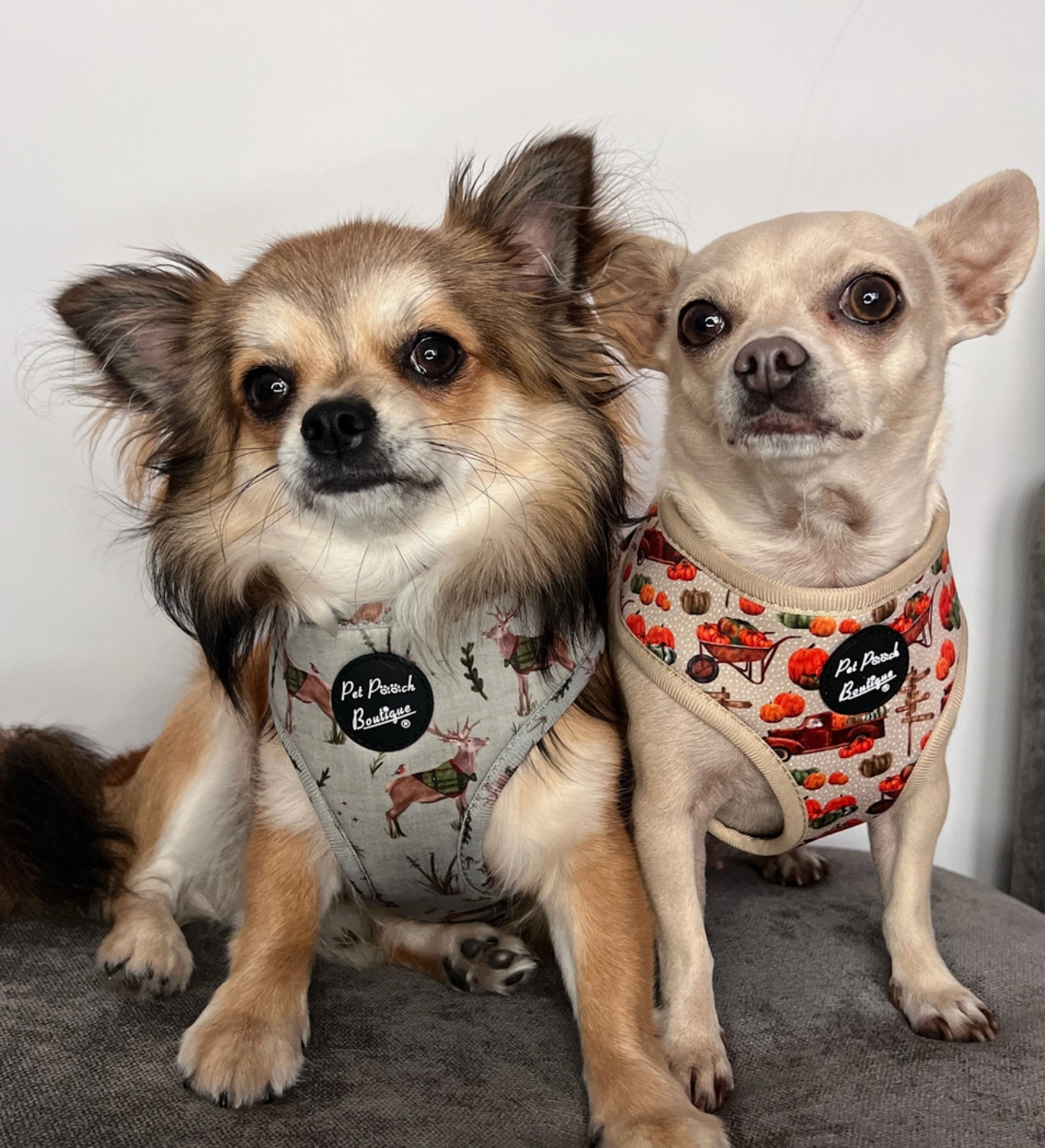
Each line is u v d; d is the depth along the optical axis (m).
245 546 0.35
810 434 0.30
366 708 0.32
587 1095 0.29
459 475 0.33
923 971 0.34
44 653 0.55
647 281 0.38
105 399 0.37
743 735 0.32
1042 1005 0.34
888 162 0.53
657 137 0.52
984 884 0.46
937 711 0.34
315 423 0.31
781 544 0.34
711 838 0.43
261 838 0.35
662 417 0.49
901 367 0.32
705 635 0.33
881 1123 0.28
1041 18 0.51
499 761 0.32
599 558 0.36
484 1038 0.32
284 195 0.52
